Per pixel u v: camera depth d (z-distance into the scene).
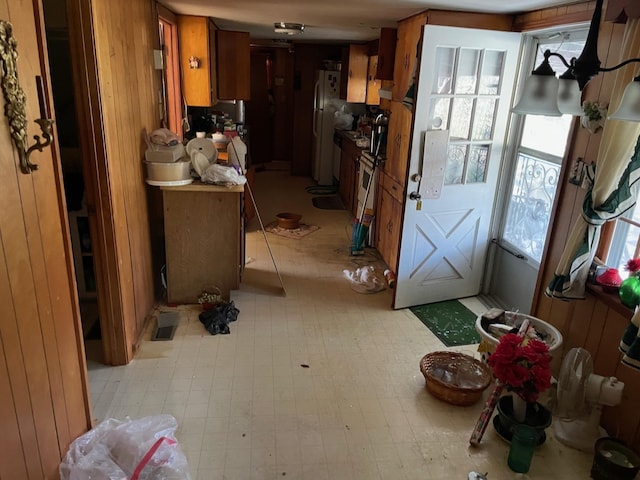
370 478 2.06
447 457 2.20
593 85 2.46
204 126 5.15
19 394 1.47
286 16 3.90
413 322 3.41
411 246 3.46
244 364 2.82
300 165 7.79
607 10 2.23
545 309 2.89
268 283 3.91
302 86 7.42
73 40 2.18
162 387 2.58
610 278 2.38
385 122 4.51
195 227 3.35
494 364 2.19
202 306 3.45
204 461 2.10
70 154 3.14
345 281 4.03
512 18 3.25
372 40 5.65
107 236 2.50
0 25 1.30
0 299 1.36
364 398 2.57
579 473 2.15
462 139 3.36
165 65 3.86
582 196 2.56
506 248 3.57
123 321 2.68
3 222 1.37
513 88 3.33
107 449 1.90
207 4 3.39
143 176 3.10
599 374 2.44
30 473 1.55
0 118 1.35
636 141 2.13
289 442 2.24
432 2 2.88
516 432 2.10
